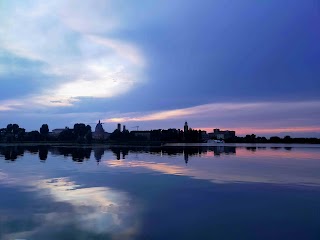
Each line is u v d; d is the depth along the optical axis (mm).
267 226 16031
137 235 14766
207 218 17422
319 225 16141
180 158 62219
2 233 14969
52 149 104812
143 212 18641
